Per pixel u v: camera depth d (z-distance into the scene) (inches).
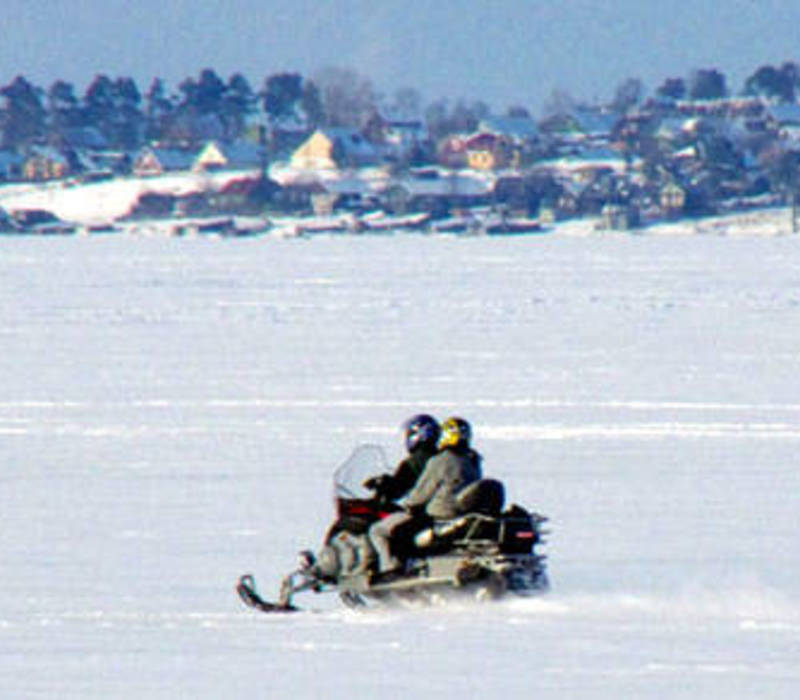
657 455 2930.6
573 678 1267.2
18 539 2098.9
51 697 1225.4
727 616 1526.8
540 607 1568.7
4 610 1616.6
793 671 1285.7
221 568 1891.0
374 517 1658.5
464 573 1563.7
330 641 1425.9
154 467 2812.5
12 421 3501.5
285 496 2482.8
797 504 2368.4
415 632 1460.4
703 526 2170.3
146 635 1469.0
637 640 1409.9
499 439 3171.8
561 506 2358.5
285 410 3681.1
